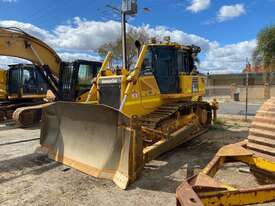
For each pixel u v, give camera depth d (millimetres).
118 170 4668
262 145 3359
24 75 12531
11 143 7988
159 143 5578
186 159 6078
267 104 3609
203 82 9070
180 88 7574
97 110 4898
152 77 6805
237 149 3410
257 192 2414
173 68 7410
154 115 6477
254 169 3545
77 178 4863
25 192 4355
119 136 4719
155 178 4855
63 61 10523
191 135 7578
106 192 4281
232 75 41844
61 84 10461
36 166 5605
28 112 11008
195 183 2420
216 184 2420
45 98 12930
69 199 4078
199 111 8711
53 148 6078
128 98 5930
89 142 5254
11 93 12852
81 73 10375
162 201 3967
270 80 28922
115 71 6871
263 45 34062
